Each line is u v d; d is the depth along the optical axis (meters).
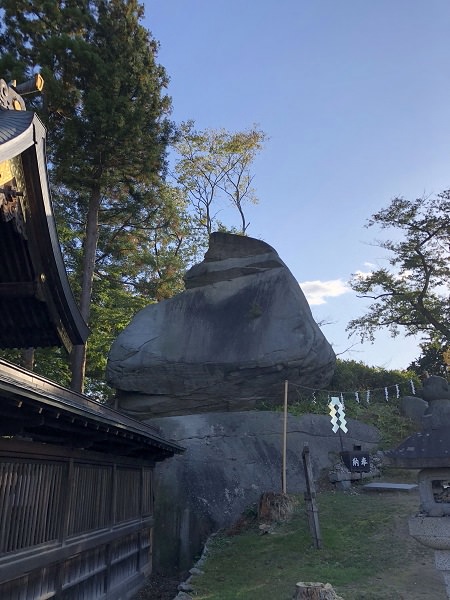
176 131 21.53
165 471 13.63
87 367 23.25
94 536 7.96
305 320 17.22
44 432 6.65
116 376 17.12
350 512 11.40
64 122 19.11
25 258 7.67
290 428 15.04
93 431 7.01
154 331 17.70
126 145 19.20
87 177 19.64
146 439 8.97
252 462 14.07
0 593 5.43
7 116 6.82
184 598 8.46
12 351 20.89
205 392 16.53
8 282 7.99
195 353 16.75
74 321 8.77
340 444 15.13
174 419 15.20
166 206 24.05
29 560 5.89
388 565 8.65
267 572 9.15
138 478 10.93
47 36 19.64
